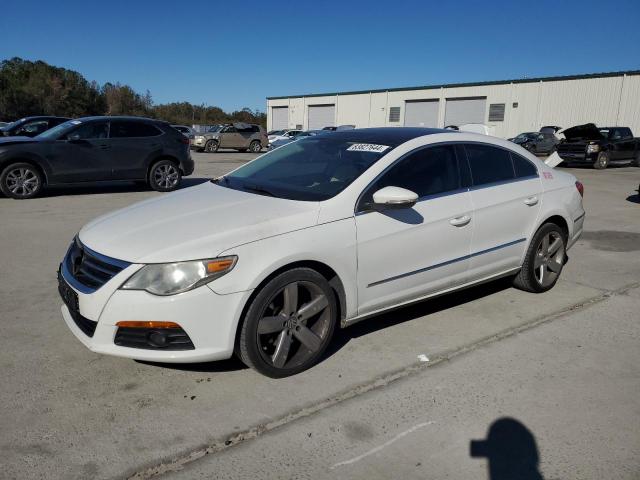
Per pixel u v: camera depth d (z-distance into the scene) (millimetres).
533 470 2449
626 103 30578
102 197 10289
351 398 3033
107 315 2873
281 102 52781
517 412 2908
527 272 4668
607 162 20391
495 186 4270
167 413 2861
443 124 39969
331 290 3320
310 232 3182
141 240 3012
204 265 2861
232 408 2916
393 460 2506
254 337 3045
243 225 3070
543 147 28469
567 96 33125
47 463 2447
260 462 2479
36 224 7594
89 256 3084
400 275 3643
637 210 10195
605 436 2703
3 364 3371
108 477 2367
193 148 31562
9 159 9492
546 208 4629
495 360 3518
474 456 2541
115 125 10445
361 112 45438
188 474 2395
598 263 6047
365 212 3438
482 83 37250
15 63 75938
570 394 3102
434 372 3346
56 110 66312
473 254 4090
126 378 3223
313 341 3295
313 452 2555
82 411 2867
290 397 3035
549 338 3875
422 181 3816
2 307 4348
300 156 4168
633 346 3754
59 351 3561
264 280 3043
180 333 2881
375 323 4117
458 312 4367
